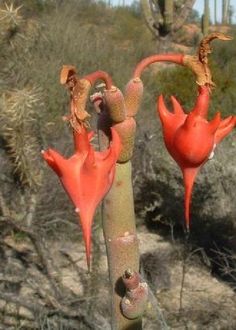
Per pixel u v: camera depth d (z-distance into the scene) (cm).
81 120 151
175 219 811
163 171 802
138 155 827
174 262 697
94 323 491
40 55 863
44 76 805
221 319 582
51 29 1115
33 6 856
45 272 549
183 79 1103
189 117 161
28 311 542
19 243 596
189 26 2298
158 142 820
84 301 506
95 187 150
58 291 524
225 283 672
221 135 165
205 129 160
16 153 507
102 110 169
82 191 150
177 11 1131
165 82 1124
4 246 583
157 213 831
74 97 150
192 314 575
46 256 557
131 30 2112
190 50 1706
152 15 1137
